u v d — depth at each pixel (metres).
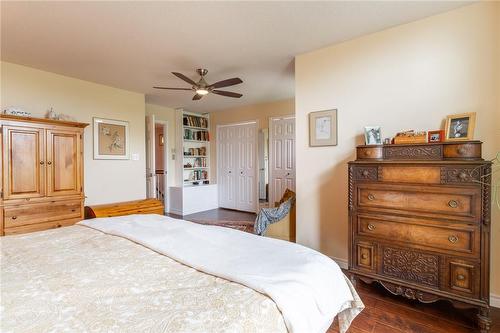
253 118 5.69
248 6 2.05
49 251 1.39
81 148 3.27
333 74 2.77
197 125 6.29
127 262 1.24
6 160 2.70
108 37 2.54
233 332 0.75
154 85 4.04
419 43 2.30
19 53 2.88
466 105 2.10
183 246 1.43
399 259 2.01
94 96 3.90
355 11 2.15
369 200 2.14
